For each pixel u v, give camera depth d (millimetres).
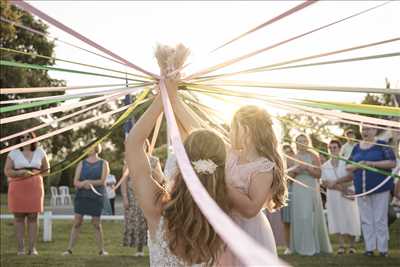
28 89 2068
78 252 7285
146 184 2162
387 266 5652
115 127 2549
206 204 1092
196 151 2121
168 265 2096
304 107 2318
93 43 1811
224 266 2150
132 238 6648
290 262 6008
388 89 1988
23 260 6141
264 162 2320
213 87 2309
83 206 6770
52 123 2410
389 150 6203
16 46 23625
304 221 6648
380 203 6316
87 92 2195
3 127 19891
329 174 6871
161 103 2197
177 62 2209
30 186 6602
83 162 6824
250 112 2385
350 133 7016
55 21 1577
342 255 6543
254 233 2350
